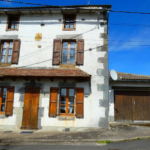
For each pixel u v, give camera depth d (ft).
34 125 25.59
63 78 26.22
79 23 29.50
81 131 24.52
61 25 29.73
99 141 18.93
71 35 29.14
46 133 23.36
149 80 30.17
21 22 30.30
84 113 25.70
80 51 28.12
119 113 30.91
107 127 25.13
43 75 25.08
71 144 18.31
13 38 29.71
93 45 28.43
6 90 27.53
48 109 26.07
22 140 19.63
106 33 28.66
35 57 28.86
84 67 27.63
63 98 26.78
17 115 26.09
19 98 26.63
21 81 27.17
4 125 25.77
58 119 25.57
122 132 23.04
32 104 26.32
